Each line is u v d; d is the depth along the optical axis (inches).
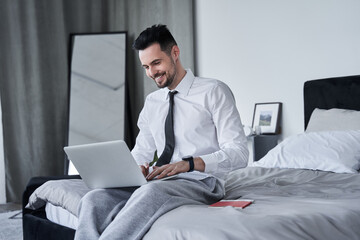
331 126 117.8
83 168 62.6
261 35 150.6
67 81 174.7
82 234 56.1
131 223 50.9
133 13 181.9
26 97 167.2
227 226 44.4
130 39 182.4
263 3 149.5
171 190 55.7
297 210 50.6
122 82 174.2
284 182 83.3
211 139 72.0
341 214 50.9
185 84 72.7
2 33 164.2
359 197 63.8
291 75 143.0
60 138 172.7
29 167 167.0
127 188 63.6
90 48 175.0
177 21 173.9
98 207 58.6
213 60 167.3
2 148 165.8
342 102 126.1
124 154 57.7
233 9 158.9
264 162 111.7
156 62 69.2
